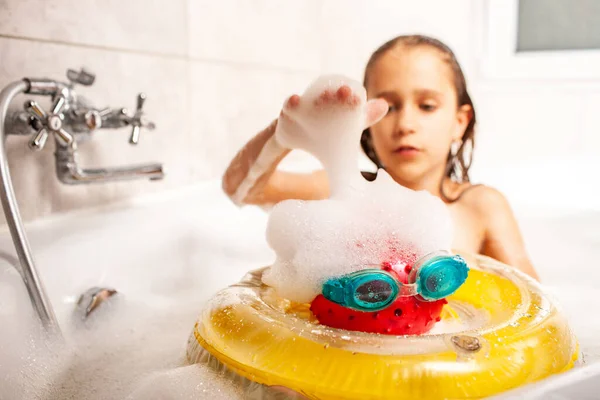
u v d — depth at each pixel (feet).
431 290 1.61
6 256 2.28
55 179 2.87
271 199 3.17
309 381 1.44
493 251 3.21
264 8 4.72
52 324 2.19
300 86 5.40
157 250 3.03
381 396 1.39
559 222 3.87
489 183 4.69
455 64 3.18
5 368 1.88
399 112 3.05
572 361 1.63
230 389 1.55
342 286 1.59
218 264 3.39
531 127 6.16
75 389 2.04
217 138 4.21
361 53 6.29
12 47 2.59
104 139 3.17
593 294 3.17
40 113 2.45
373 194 1.83
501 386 1.42
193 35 3.88
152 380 1.73
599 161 5.19
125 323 2.60
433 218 1.80
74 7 2.92
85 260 2.61
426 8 6.27
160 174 3.02
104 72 3.14
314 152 1.89
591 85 5.85
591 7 5.85
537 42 6.12
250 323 1.65
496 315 1.86
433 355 1.46
